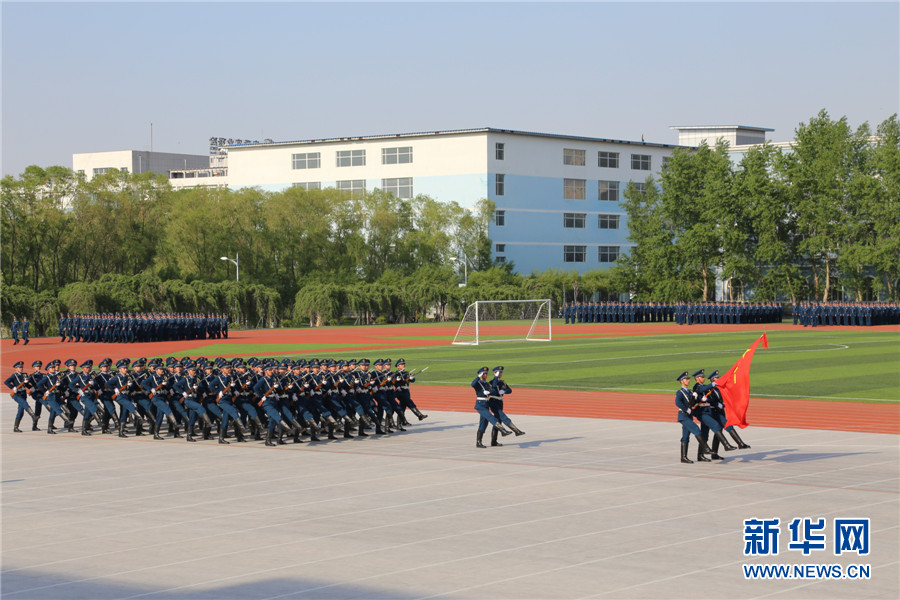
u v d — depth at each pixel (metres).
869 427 27.67
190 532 16.02
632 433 27.12
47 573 13.70
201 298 100.19
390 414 27.81
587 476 20.62
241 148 147.12
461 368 49.81
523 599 12.16
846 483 19.42
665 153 149.88
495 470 21.55
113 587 12.98
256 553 14.61
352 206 129.12
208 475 21.50
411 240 130.38
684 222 121.81
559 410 32.56
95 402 28.67
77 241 107.50
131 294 94.06
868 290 114.62
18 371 29.91
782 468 21.23
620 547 14.68
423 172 135.38
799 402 33.69
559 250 139.38
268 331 97.00
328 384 26.94
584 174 141.62
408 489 19.50
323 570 13.63
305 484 20.22
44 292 90.81
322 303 109.81
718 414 22.27
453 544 14.99
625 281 125.75
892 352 56.09
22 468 22.70
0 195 102.81
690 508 17.31
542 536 15.41
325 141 141.50
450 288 121.00
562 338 76.81
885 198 107.94
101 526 16.55
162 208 116.50
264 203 123.62
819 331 81.69
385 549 14.75
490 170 131.88
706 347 62.41
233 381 26.72
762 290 115.12
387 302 115.38
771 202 112.69
